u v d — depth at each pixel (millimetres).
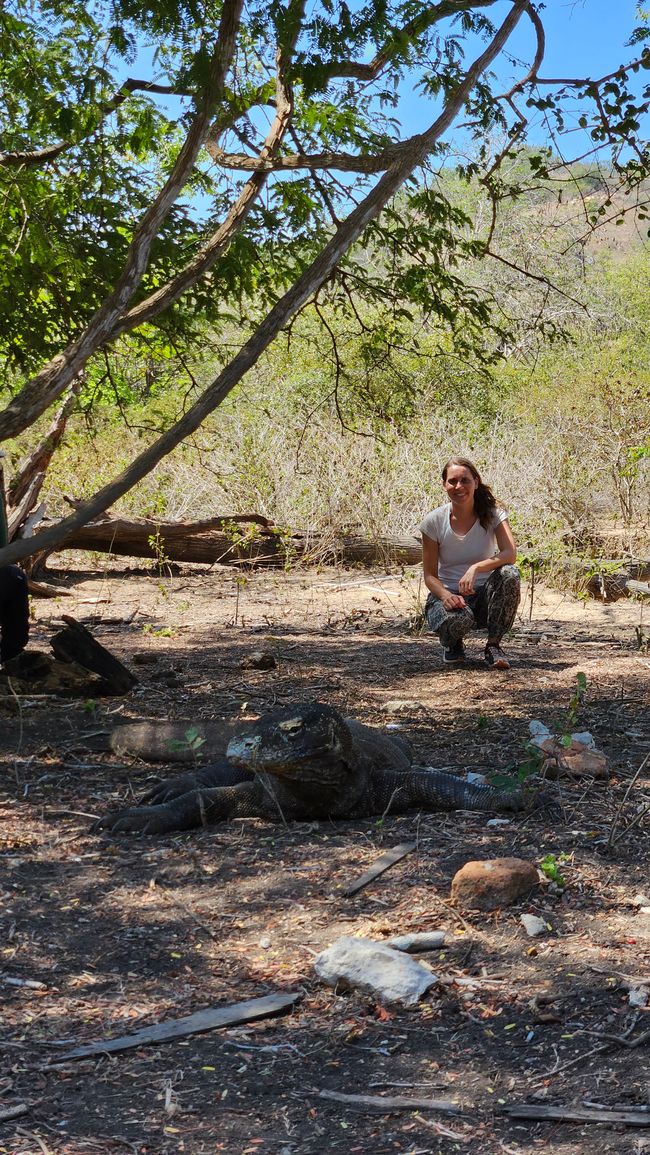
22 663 7039
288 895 3822
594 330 23703
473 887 3670
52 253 7590
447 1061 2803
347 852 4219
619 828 4355
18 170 7461
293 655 8586
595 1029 2914
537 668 8008
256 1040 2932
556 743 5039
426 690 7289
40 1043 2914
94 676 7039
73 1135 2520
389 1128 2535
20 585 6926
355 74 6293
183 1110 2613
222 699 6973
